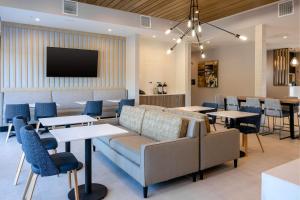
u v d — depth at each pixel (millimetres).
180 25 7512
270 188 1044
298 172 1075
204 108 5430
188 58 8578
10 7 4902
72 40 7027
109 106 7539
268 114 5652
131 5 5965
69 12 5605
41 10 5242
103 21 6094
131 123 4344
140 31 7082
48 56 6539
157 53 8625
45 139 3381
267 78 10672
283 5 5496
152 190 2910
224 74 10039
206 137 3232
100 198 2691
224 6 5918
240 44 9289
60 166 2307
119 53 7941
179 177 3289
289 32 6965
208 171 3512
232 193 2826
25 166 3652
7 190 2881
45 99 6500
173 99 8336
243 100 6301
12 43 6141
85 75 7234
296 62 9516
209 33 7488
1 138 5281
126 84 8086
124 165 3158
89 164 2785
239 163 3834
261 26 6047
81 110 6973
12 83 6203
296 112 5676
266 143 5039
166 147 2850
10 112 5066
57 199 2689
